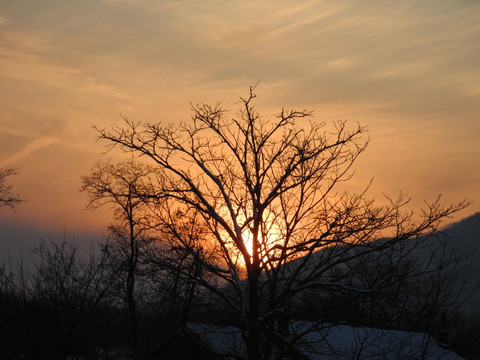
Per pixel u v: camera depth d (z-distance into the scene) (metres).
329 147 22.02
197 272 21.66
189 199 22.16
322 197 22.17
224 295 21.27
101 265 22.25
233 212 22.33
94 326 21.84
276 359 20.58
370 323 22.36
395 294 21.41
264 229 22.14
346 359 21.72
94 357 21.72
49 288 20.61
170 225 22.34
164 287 22.53
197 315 22.05
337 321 21.59
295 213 22.17
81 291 21.62
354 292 21.11
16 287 20.56
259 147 22.16
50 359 20.50
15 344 20.84
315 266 21.44
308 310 20.81
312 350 20.98
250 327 20.06
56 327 19.98
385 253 22.44
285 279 21.31
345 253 21.55
